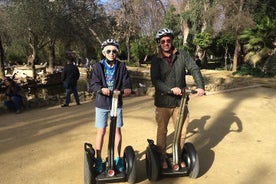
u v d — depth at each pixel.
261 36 20.92
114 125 4.02
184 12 31.83
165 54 4.27
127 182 4.34
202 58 32.50
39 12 23.05
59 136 6.54
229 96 10.41
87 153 4.10
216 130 6.65
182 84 4.33
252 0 24.58
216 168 4.82
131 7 33.84
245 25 23.12
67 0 25.55
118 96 4.09
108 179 4.07
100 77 4.12
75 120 7.84
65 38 26.34
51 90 22.05
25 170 4.93
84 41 27.53
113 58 4.09
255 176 4.57
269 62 20.75
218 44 31.19
